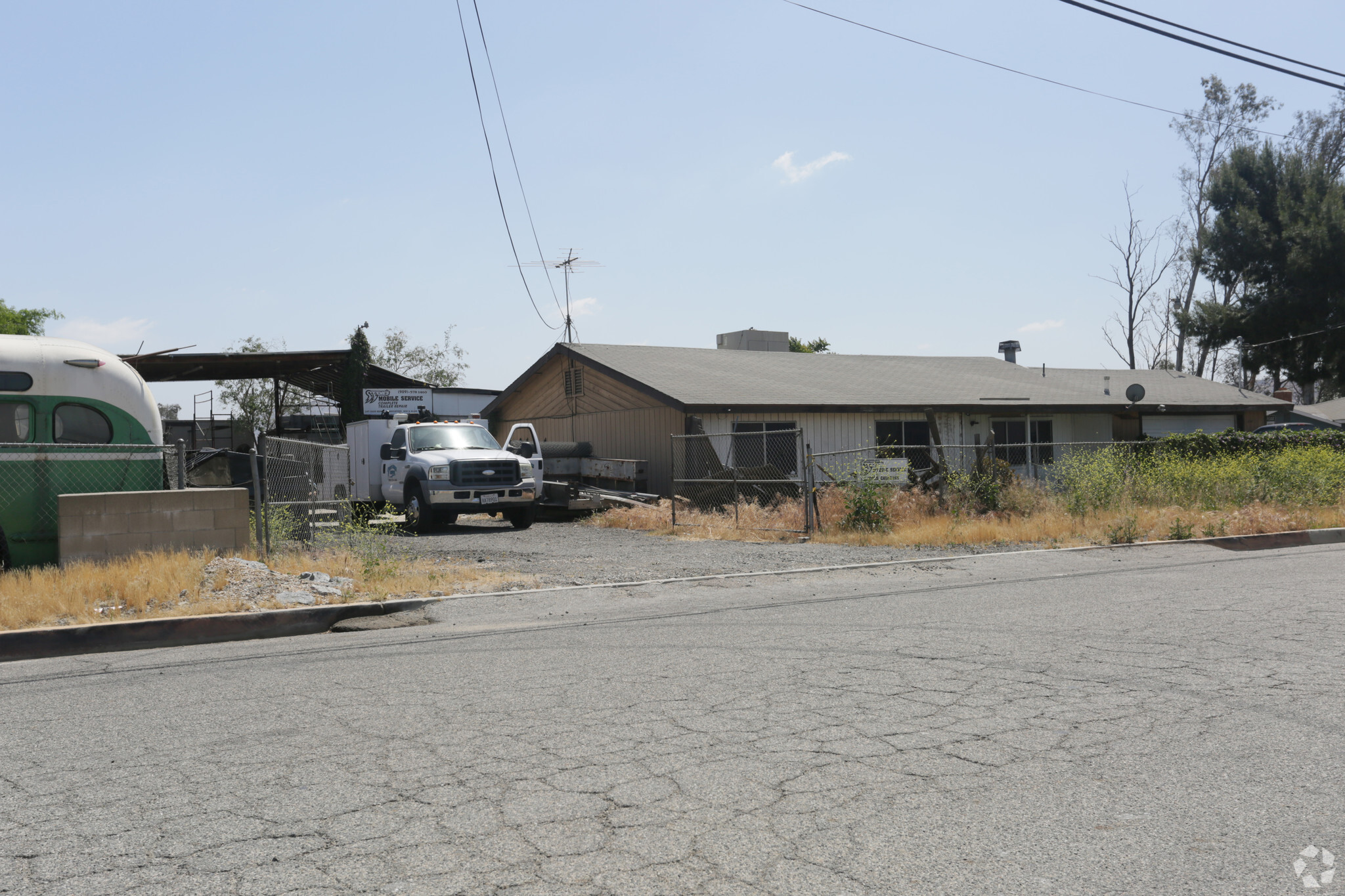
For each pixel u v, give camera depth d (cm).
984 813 360
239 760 443
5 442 1118
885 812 362
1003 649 661
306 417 3603
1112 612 802
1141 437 2850
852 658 639
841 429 2366
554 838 343
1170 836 336
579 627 801
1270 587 931
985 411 2497
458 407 3138
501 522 2203
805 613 839
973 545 1366
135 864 327
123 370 1209
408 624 854
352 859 327
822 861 320
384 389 3016
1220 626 728
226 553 1067
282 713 529
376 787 401
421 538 1764
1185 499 1725
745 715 502
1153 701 514
